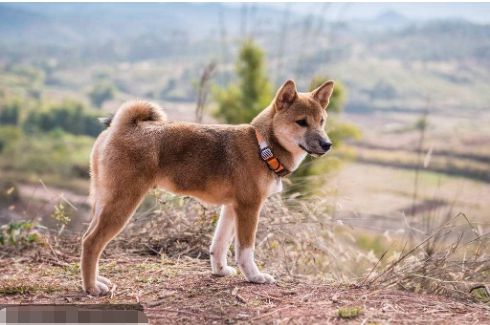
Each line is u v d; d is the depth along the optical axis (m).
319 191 8.13
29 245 6.29
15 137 40.56
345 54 103.44
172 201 6.91
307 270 6.40
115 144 4.75
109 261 5.84
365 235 8.34
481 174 15.73
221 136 5.09
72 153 37.25
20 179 27.66
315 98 5.66
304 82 12.62
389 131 46.06
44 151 37.44
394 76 92.19
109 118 5.22
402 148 31.38
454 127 36.19
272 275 5.70
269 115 5.33
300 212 7.04
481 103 68.38
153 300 4.56
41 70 130.00
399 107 72.19
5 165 33.19
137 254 6.24
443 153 25.08
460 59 104.75
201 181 5.00
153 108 4.99
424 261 5.40
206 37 151.88
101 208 4.74
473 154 23.14
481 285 5.06
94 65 144.62
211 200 5.13
